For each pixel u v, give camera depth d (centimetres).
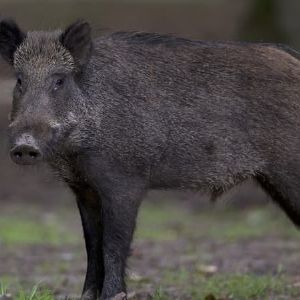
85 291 1909
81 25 1783
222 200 2036
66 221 3441
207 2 7381
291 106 1912
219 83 1898
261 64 1930
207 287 2142
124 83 1838
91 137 1800
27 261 2697
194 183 1905
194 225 3356
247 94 1902
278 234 3131
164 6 7306
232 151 1897
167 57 1894
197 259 2658
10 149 1709
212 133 1884
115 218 1822
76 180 1869
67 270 2562
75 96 1783
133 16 7075
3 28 1828
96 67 1823
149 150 1842
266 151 1908
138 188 1841
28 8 7100
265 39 4691
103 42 1867
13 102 1783
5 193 3853
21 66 1780
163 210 3631
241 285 2127
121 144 1817
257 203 3566
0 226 3272
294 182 1912
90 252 1916
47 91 1753
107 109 1812
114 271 1823
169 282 2291
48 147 1716
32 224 3344
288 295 2052
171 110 1861
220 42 1961
